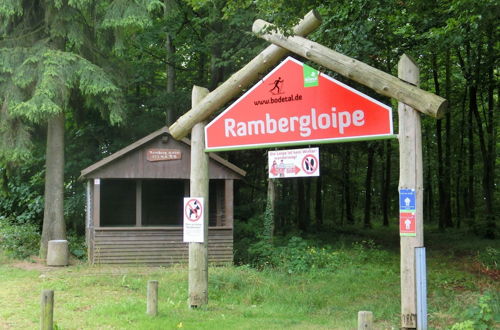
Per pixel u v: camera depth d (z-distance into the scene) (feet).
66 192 69.31
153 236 53.06
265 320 29.55
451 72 89.71
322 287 41.65
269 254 54.08
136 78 74.79
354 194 134.51
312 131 30.04
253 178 84.28
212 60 66.95
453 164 96.99
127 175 52.54
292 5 32.19
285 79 30.96
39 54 50.47
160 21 69.56
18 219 65.62
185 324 27.61
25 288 38.40
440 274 48.70
